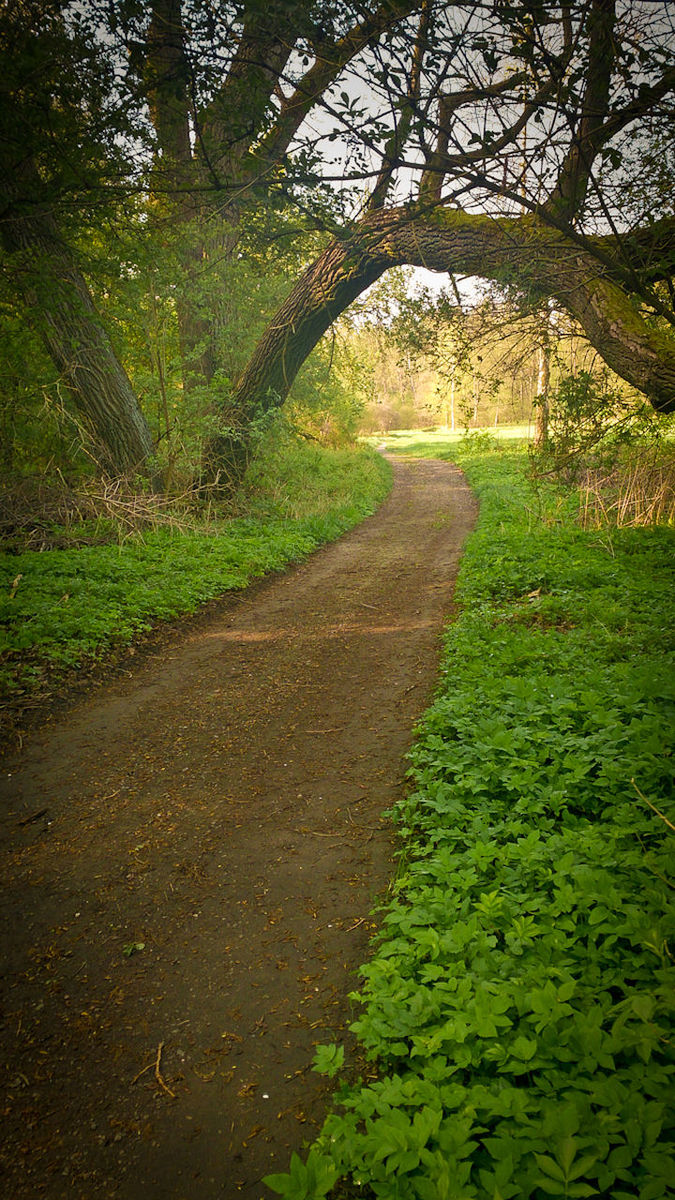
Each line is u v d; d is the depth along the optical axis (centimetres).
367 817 454
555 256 621
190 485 1521
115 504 1297
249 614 965
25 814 469
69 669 712
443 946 292
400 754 537
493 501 1842
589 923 294
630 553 1099
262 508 1630
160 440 1523
